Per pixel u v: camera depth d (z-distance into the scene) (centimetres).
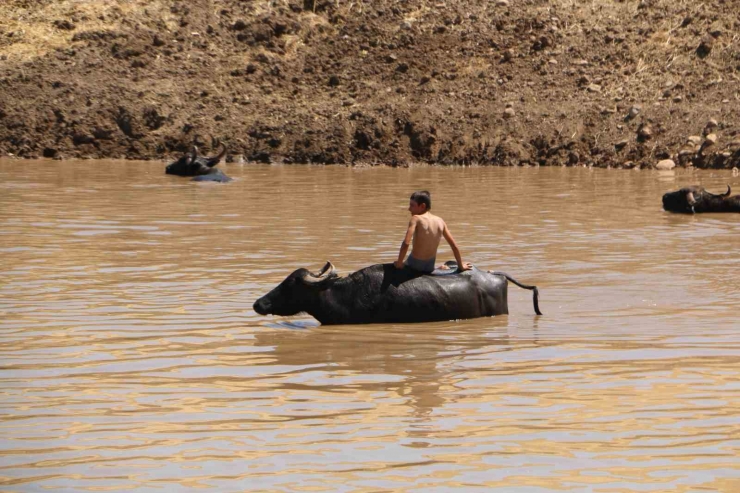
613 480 1733
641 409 2108
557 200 5819
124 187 6369
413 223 3009
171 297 3253
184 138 8544
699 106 8119
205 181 6750
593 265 3841
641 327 2866
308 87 9025
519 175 7244
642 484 1714
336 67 9181
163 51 9394
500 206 5538
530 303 3203
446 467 1792
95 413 2100
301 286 2959
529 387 2280
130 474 1769
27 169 7462
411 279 2995
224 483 1727
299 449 1884
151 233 4550
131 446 1905
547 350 2616
